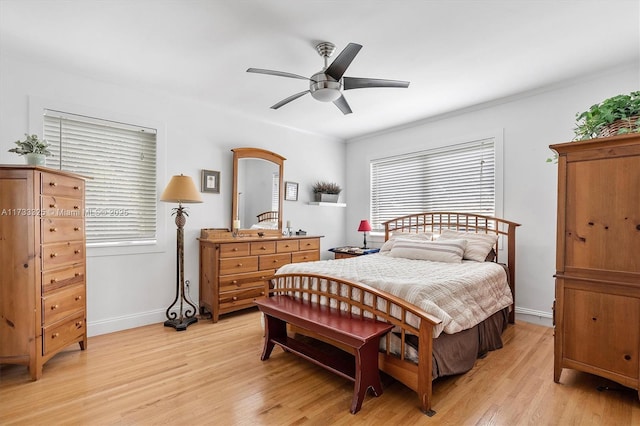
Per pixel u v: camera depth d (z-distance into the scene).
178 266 3.47
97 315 3.11
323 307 2.46
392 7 2.05
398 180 4.87
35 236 2.24
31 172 2.24
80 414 1.84
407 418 1.81
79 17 2.16
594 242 2.04
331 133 5.16
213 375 2.31
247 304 3.75
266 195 4.39
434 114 4.20
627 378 1.92
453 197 4.20
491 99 3.68
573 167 2.12
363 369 1.92
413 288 2.10
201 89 3.41
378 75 3.04
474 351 2.42
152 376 2.29
